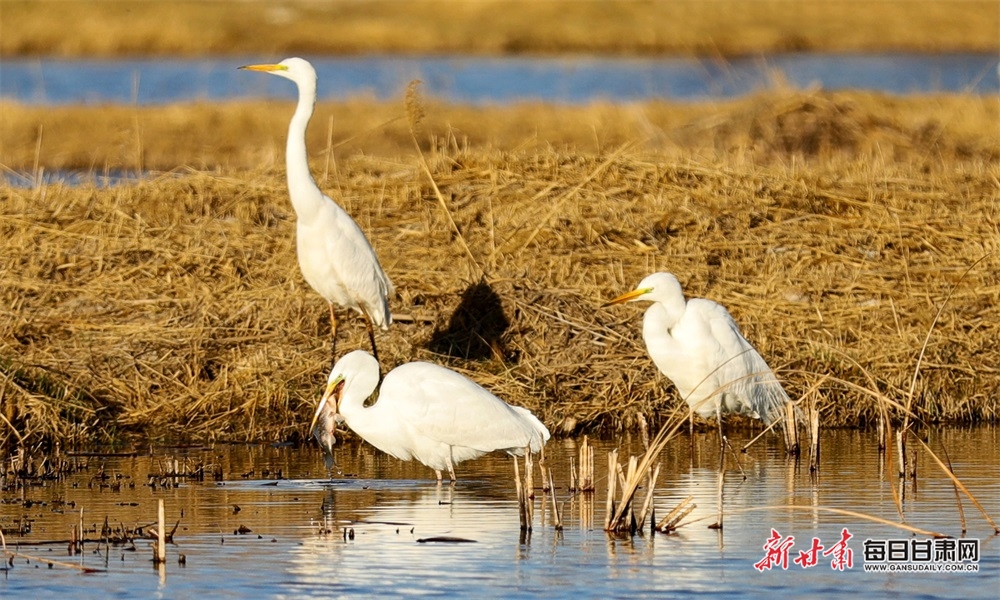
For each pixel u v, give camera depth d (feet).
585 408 47.26
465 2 215.51
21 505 35.78
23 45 180.65
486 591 27.84
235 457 42.93
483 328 51.31
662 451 43.52
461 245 57.62
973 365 50.16
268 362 48.42
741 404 44.37
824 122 84.64
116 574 29.17
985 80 153.89
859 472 39.68
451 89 143.43
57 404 44.93
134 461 42.11
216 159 94.32
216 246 57.00
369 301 47.55
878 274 56.34
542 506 35.68
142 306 52.37
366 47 189.78
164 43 184.03
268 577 28.94
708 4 215.31
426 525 33.53
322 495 37.22
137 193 62.95
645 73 163.02
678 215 60.85
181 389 47.42
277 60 179.01
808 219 61.52
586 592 27.76
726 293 54.29
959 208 63.21
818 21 206.28
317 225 46.42
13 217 59.00
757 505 35.40
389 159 69.92
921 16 210.79
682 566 29.76
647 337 43.52
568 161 66.44
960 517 33.86
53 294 53.01
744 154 73.26
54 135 101.91
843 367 49.08
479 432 37.29
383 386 38.14
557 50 191.01
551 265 56.08
